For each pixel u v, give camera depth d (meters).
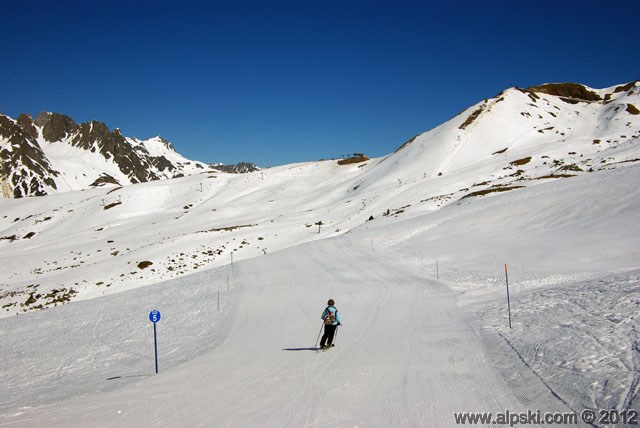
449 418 7.31
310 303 21.62
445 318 15.80
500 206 41.91
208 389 9.89
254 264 37.44
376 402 8.27
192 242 60.84
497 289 20.78
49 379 14.30
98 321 24.25
